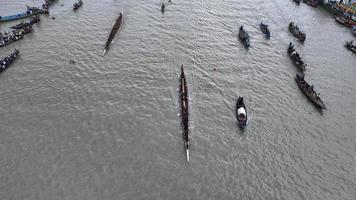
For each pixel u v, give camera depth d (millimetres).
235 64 86312
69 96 69938
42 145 58094
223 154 59594
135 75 77938
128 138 60906
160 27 100188
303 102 75188
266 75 83312
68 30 94375
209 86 77188
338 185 56188
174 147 59844
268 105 73062
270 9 120875
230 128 65562
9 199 48844
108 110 67062
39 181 51781
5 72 75625
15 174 52625
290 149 62281
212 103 71875
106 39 91188
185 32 99000
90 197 49969
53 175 52875
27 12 100438
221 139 62750
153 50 88312
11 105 66500
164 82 76625
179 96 72625
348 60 93562
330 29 109500
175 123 65250
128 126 63562
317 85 81812
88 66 79750
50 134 60438
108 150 58062
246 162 58531
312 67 88625
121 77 76875
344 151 63125
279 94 77000
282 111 71750
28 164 54406
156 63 83062
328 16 119000
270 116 69875
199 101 72000
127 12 107438
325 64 90562
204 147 60531
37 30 93500
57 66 78875
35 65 78688
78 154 56844
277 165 58625
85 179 52594
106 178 53031
